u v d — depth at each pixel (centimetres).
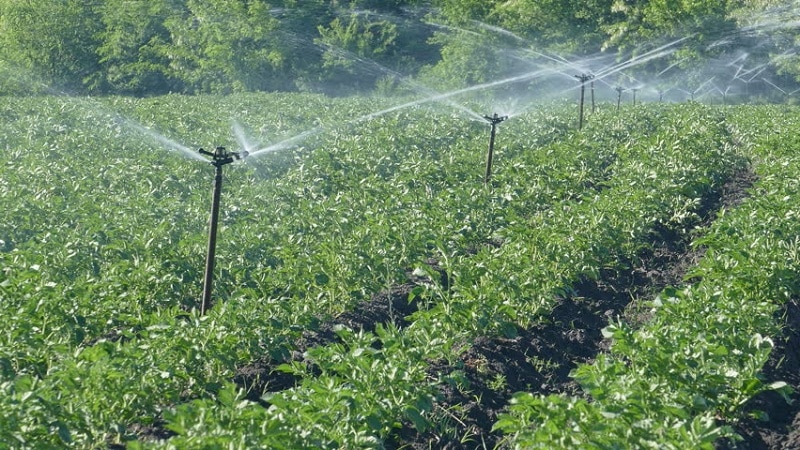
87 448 1052
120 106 4275
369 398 1073
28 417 960
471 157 2745
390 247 1753
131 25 8031
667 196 2295
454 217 1992
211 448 888
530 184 2430
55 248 1658
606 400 1055
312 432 977
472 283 1546
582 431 984
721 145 3253
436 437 1187
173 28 7844
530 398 1026
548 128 3656
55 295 1332
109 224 1823
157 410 1143
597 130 3488
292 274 1595
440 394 1180
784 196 2150
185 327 1224
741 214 1964
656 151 2842
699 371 1164
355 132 3469
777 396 1341
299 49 7875
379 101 5169
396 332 1251
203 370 1241
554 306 1639
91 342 1400
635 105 4784
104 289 1458
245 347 1270
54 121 3519
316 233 1922
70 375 1061
